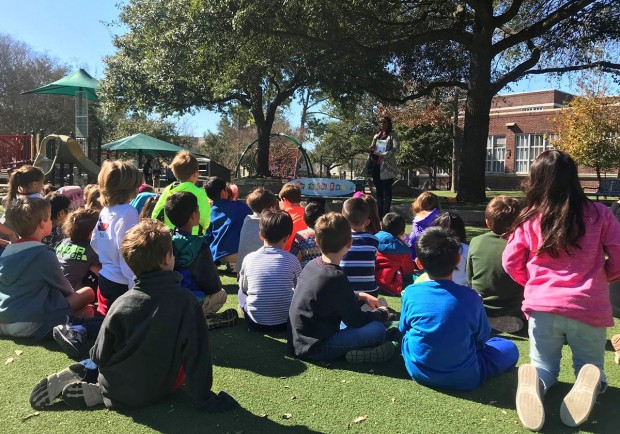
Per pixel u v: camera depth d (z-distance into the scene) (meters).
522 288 3.69
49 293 3.43
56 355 3.12
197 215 3.63
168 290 2.45
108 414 2.41
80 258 3.90
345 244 3.17
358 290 3.90
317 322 3.09
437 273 2.79
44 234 3.48
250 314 3.64
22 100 37.16
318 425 2.31
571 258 2.49
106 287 3.48
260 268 3.63
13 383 2.71
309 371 2.95
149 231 2.46
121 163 3.64
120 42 18.94
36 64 38.06
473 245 3.89
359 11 11.16
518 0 11.80
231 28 11.04
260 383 2.76
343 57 13.21
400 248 4.67
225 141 48.06
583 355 2.54
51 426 2.28
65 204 4.72
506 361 2.92
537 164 2.58
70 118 38.34
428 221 5.08
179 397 2.60
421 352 2.74
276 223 3.68
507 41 12.48
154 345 2.38
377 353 3.09
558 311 2.45
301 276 3.23
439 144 30.02
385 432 2.26
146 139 22.25
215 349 3.28
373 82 15.39
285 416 2.39
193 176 4.65
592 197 20.05
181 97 18.53
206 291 3.66
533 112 30.12
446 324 2.67
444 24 14.68
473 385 2.72
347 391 2.68
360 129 38.34
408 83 16.62
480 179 12.84
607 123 19.36
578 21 12.62
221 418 2.37
